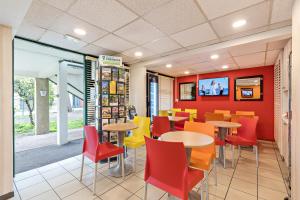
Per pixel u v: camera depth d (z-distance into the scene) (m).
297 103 1.61
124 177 2.46
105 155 2.20
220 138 2.99
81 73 6.78
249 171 2.68
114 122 3.35
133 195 2.02
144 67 4.50
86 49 3.45
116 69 3.40
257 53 3.51
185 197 1.24
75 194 2.05
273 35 2.48
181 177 1.28
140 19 2.19
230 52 3.38
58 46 3.25
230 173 2.61
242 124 3.08
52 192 2.10
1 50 2.02
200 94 6.11
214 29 2.49
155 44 3.13
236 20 2.21
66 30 2.52
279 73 3.64
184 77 6.67
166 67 5.00
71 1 1.79
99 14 2.06
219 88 5.61
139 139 2.87
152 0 1.78
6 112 2.06
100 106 3.20
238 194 2.02
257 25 2.35
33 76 5.88
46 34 2.66
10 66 2.09
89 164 3.02
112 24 2.33
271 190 2.11
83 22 2.27
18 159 3.29
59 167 2.88
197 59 3.98
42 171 2.72
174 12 2.02
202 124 2.36
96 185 2.26
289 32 2.35
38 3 1.81
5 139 2.04
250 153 3.59
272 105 4.61
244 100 5.09
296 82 1.64
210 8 1.93
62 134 4.44
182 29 2.49
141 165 2.95
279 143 3.69
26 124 8.16
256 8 1.92
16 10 1.68
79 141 4.81
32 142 4.71
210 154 2.06
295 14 1.68
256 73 4.88
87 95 3.93
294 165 1.71
